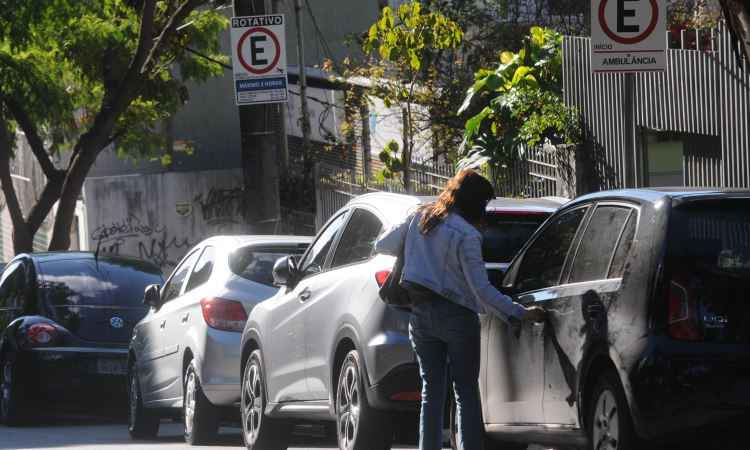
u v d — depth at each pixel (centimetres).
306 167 6894
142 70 9069
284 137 6719
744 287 2138
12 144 9519
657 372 2089
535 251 2750
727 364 2083
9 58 8644
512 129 6400
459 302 2555
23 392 5216
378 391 2794
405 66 7731
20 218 9338
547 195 6134
